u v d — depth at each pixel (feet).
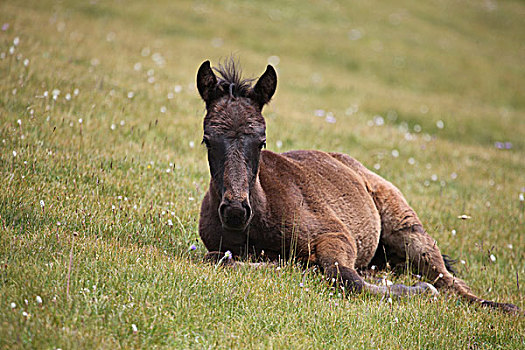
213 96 66.80
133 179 95.91
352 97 253.65
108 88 148.87
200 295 57.98
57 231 65.41
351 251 73.87
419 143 179.32
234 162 62.08
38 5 277.64
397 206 89.51
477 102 300.81
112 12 307.99
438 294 73.87
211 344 50.55
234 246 73.51
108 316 50.52
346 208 81.56
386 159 149.38
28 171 84.17
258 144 63.93
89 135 110.32
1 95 118.21
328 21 398.83
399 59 349.82
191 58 248.11
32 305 50.14
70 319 49.29
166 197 92.53
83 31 237.25
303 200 76.48
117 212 79.92
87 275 57.11
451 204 123.54
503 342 62.13
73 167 91.97
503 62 396.16
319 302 61.72
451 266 93.25
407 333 59.16
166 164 107.55
